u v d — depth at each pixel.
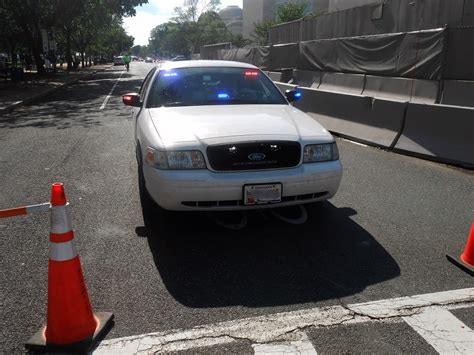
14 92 21.12
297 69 18.64
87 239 4.46
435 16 11.63
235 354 2.79
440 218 5.07
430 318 3.16
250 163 4.12
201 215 5.04
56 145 9.07
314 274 3.80
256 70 6.11
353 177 6.70
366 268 3.90
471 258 3.88
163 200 4.14
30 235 4.55
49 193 5.92
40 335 2.91
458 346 2.87
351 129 9.77
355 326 3.07
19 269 3.87
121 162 7.57
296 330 3.03
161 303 3.36
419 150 7.99
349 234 4.60
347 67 15.05
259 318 3.16
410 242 4.43
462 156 7.34
